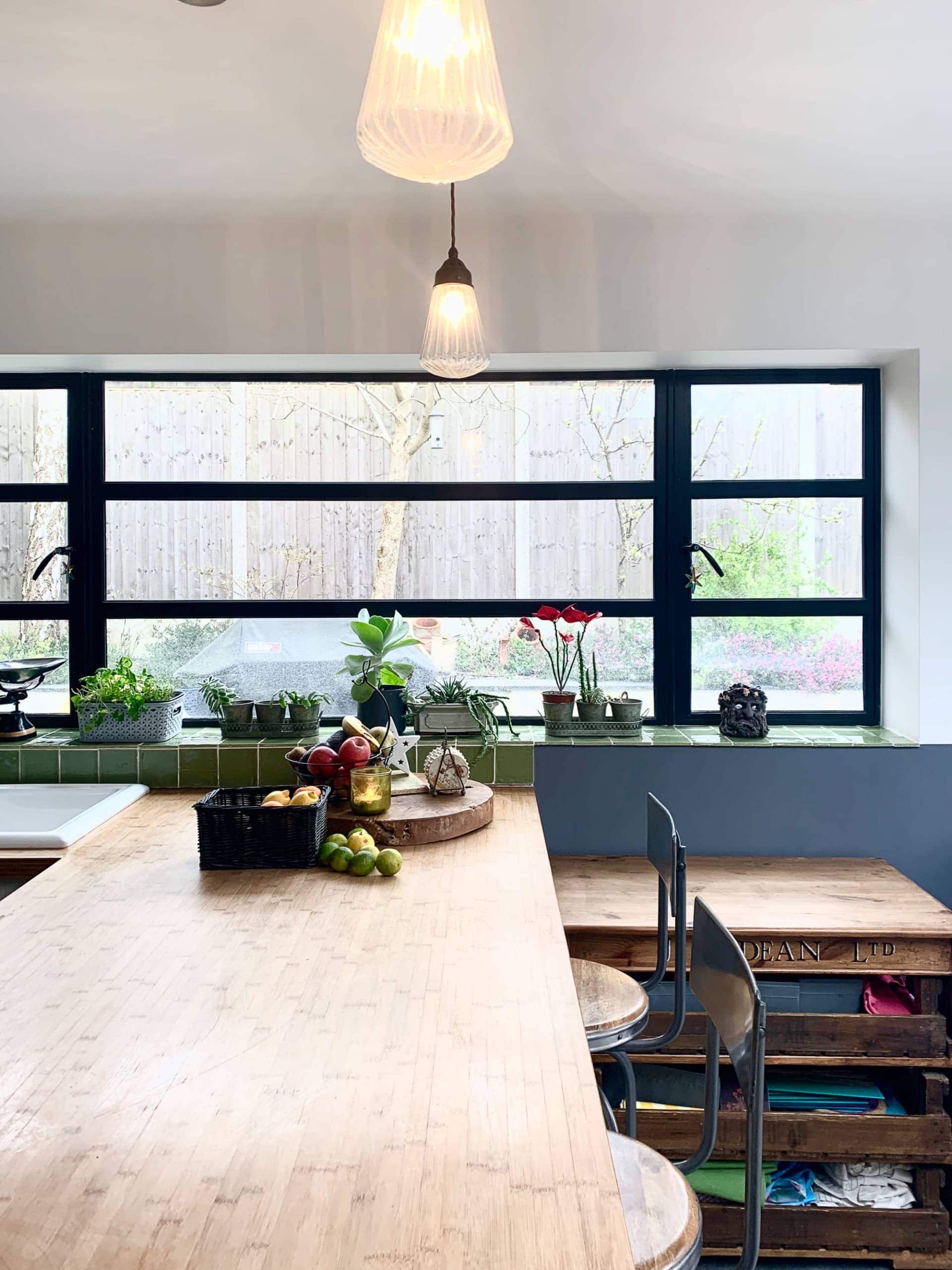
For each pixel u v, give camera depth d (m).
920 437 2.83
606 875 2.76
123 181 2.54
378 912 1.78
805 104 2.15
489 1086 1.14
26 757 2.85
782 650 3.20
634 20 1.83
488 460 3.21
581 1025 1.31
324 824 2.16
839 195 2.66
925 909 2.48
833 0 1.77
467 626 3.23
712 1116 1.51
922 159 2.43
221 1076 1.17
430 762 2.50
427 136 1.15
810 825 2.92
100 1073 1.18
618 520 3.21
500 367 3.06
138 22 1.83
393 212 2.77
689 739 2.98
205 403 3.18
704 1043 2.36
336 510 3.22
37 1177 0.97
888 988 2.46
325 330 2.84
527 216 2.80
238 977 1.47
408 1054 1.22
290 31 1.85
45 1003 1.38
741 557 3.20
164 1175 0.97
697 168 2.48
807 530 3.18
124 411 3.18
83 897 1.87
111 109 2.15
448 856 2.16
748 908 2.48
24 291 2.83
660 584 3.20
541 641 3.07
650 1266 1.23
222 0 1.75
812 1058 2.33
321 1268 0.83
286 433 3.20
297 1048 1.24
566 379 3.16
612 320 2.84
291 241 2.83
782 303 2.83
